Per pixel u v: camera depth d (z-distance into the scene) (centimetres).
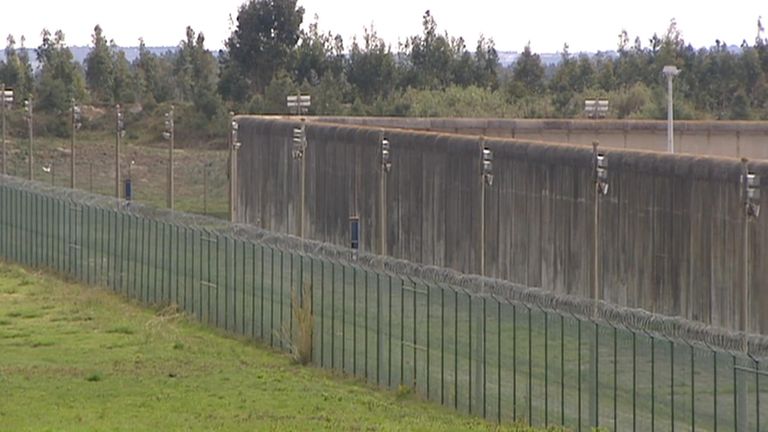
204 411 10006
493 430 9381
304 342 12356
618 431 9100
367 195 18738
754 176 10650
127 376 11438
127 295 16200
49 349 12888
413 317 11006
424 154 17438
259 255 13325
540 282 15200
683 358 8638
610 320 9825
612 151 14188
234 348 13038
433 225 17250
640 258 13762
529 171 15412
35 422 9300
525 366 9819
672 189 13300
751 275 12262
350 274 11806
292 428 9281
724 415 8400
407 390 10969
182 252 14912
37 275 17912
